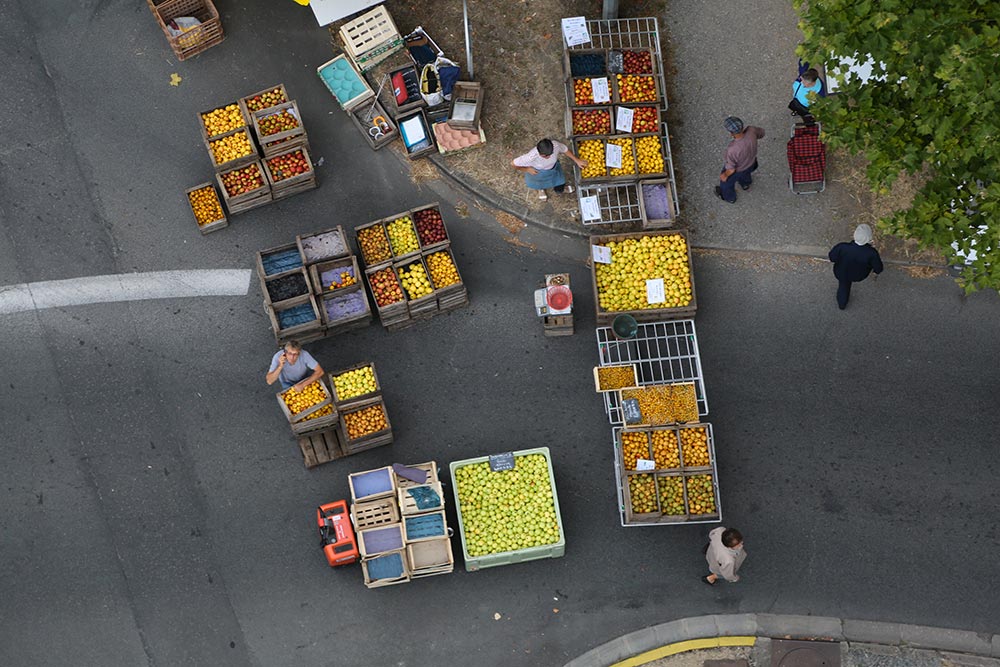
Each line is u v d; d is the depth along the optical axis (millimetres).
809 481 17938
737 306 18797
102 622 17156
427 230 18281
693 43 20078
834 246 18500
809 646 17156
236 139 18609
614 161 18688
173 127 19625
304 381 17281
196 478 17812
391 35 19609
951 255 15148
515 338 18641
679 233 18484
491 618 17297
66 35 20062
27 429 17938
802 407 18297
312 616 17266
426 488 17078
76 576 17312
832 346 18578
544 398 18359
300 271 17969
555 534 17250
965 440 18094
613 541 17641
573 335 18656
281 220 19172
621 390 17609
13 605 17156
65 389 18141
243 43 20172
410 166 19562
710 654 17156
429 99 19156
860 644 17172
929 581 17469
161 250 18938
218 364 18359
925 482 17906
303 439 17812
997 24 13422
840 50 13961
